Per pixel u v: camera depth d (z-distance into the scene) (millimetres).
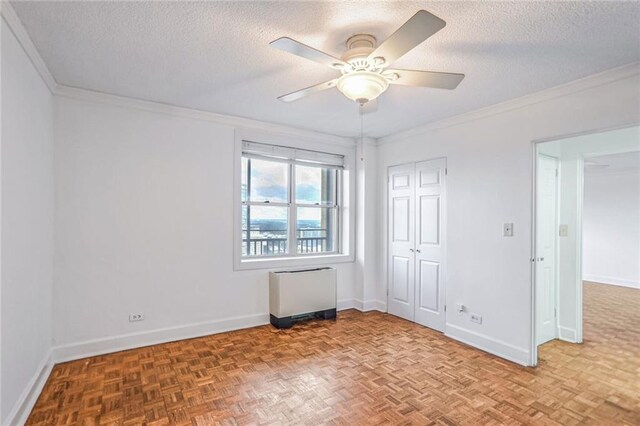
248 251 3857
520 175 2850
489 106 3051
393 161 4211
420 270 3828
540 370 2666
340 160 4402
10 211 1771
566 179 3377
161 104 3109
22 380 1949
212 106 3174
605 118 2344
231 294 3551
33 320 2162
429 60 2174
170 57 2180
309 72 2402
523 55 2096
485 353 3002
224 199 3498
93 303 2859
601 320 4051
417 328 3670
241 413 2047
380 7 1633
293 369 2643
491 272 3053
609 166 5895
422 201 3816
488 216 3092
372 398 2229
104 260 2906
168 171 3197
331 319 3975
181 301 3266
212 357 2854
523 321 2799
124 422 1948
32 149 2146
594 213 6625
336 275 4188
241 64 2273
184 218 3279
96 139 2867
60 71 2402
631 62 2174
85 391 2277
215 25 1800
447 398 2238
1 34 1629
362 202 4379
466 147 3305
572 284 3316
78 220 2795
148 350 2982
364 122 3654
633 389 2375
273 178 4020
